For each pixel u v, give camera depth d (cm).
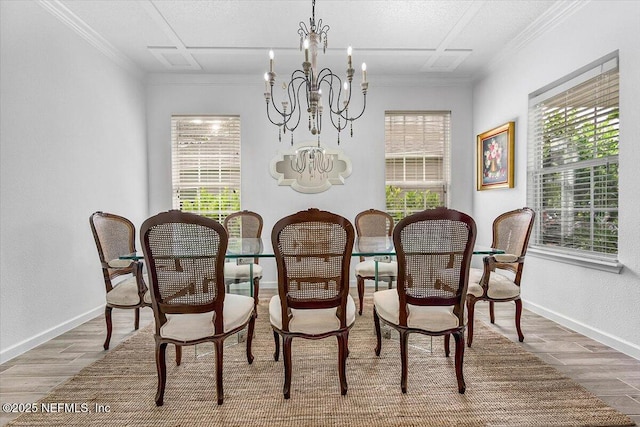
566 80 256
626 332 207
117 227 239
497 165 346
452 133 404
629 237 203
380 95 399
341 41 310
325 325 163
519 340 229
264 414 151
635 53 199
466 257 163
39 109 234
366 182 401
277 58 346
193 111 392
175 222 149
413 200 406
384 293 201
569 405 156
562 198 264
